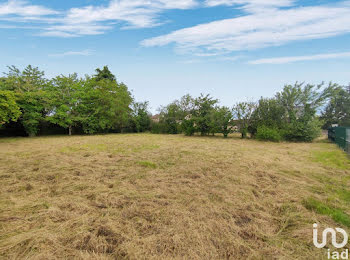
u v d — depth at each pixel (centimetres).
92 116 2305
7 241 257
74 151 1010
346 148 988
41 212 341
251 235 278
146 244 252
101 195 420
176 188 466
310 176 560
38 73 2289
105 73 3384
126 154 912
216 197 415
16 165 689
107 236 273
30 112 1945
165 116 2523
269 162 732
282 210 358
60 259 228
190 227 289
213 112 2000
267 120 1675
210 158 805
